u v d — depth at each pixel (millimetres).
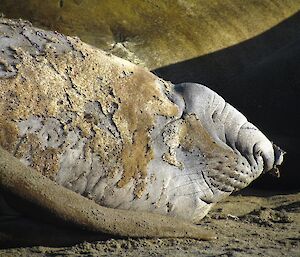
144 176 27016
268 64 41969
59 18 40812
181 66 43469
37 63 26219
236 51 45531
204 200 28297
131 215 26094
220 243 26609
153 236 26219
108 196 26500
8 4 40531
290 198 35906
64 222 24859
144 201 27062
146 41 42688
